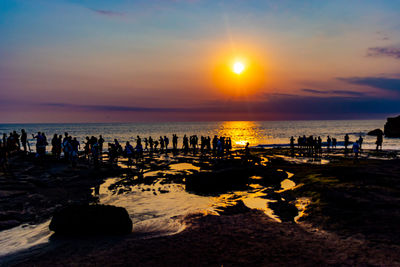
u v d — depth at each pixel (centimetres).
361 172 1442
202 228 774
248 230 743
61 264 557
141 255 590
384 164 1781
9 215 931
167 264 539
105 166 2059
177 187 1443
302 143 3344
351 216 798
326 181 1284
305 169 1800
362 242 620
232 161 2062
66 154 2141
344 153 3062
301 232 714
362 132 11144
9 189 1262
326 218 804
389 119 7250
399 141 5631
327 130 13562
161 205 1093
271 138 8125
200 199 1189
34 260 586
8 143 2186
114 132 13862
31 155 2331
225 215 915
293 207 960
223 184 1371
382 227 699
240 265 526
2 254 638
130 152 2052
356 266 507
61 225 759
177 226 814
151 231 777
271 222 812
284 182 1442
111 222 753
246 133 11831
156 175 1783
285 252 585
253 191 1309
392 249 574
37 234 781
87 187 1420
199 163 2300
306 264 523
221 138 2705
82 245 672
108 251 621
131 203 1127
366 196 984
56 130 16575
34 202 1106
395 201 912
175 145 3191
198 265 532
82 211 778
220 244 644
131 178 1680
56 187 1389
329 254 566
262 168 1859
